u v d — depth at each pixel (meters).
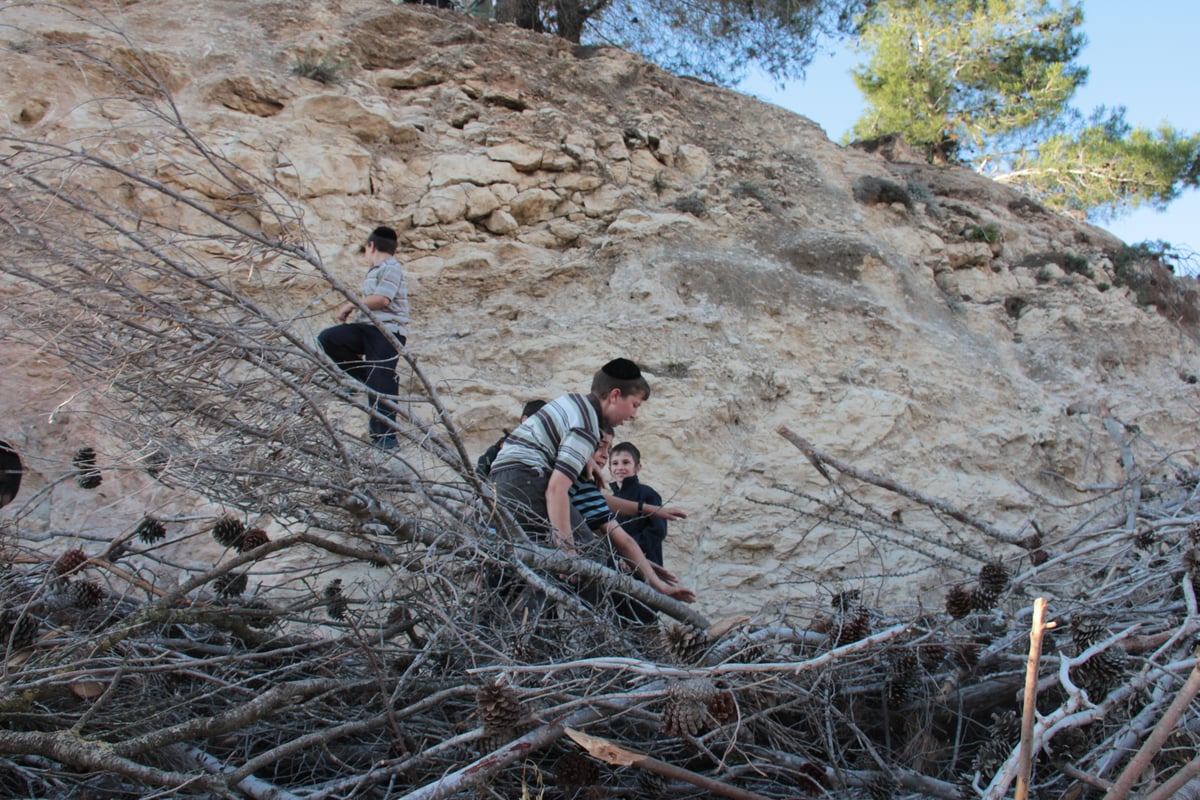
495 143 9.14
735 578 6.79
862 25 16.33
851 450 7.83
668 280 8.62
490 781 3.23
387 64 9.72
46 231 3.45
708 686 3.14
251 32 9.22
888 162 12.36
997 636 4.31
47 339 3.51
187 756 3.37
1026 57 19.25
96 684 3.46
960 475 8.15
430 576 3.84
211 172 7.52
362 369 6.06
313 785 3.53
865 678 4.11
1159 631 4.21
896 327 8.96
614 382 4.80
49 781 3.37
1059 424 8.95
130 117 7.71
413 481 3.84
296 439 3.66
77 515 5.62
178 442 3.59
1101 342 10.26
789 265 9.35
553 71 10.38
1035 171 19.41
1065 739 3.59
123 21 8.77
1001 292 10.64
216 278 3.64
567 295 8.49
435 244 8.41
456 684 3.73
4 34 7.82
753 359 8.26
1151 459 9.34
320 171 8.12
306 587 4.50
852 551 7.09
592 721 3.37
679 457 7.34
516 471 4.60
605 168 9.54
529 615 4.02
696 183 9.96
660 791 3.63
